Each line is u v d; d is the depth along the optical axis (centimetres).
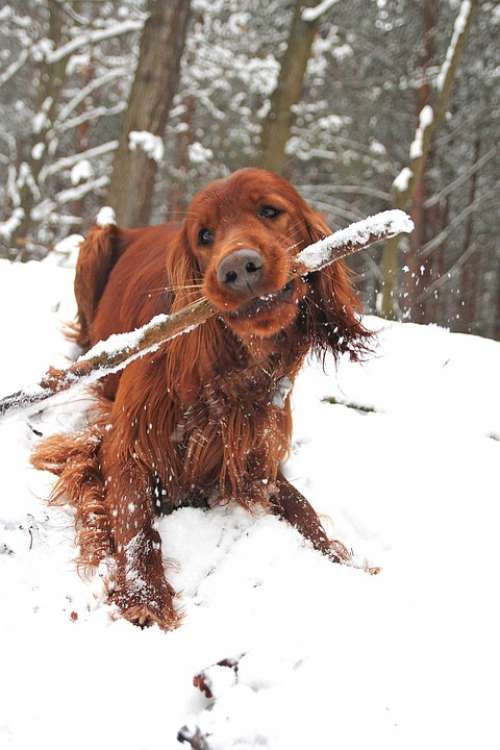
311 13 360
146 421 101
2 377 129
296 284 91
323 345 103
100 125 595
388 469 120
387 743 66
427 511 110
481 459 124
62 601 86
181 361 97
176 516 101
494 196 591
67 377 87
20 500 99
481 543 101
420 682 72
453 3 480
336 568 93
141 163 298
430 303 475
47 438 115
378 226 84
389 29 510
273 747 66
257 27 502
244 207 93
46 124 446
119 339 86
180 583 92
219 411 101
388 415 138
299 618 80
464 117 559
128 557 92
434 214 629
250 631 79
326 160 591
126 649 78
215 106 509
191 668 75
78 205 594
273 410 104
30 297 169
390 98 518
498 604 85
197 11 438
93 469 106
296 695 70
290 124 371
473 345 162
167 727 69
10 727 69
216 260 86
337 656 74
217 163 536
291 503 105
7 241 435
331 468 121
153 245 130
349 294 102
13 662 75
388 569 96
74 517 101
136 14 372
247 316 86
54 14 448
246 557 93
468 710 70
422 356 155
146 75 299
